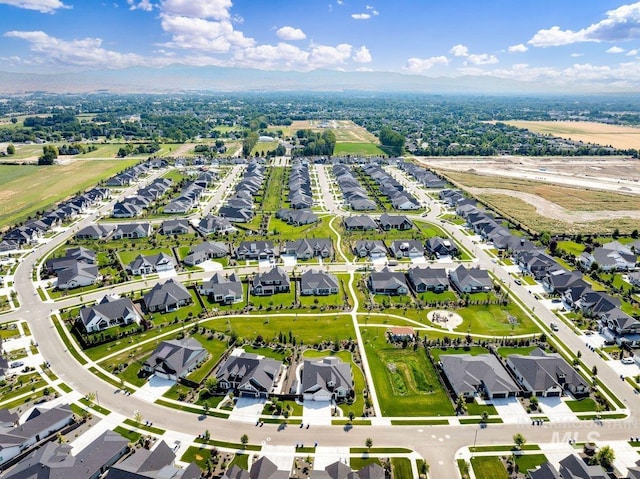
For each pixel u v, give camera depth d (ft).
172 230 557.74
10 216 613.11
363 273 449.06
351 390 276.21
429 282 412.36
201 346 314.14
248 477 208.23
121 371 297.12
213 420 255.09
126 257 485.97
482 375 283.38
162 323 354.54
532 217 625.82
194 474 211.41
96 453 222.07
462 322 358.02
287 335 337.11
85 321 341.41
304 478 217.77
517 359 295.69
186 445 236.63
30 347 320.91
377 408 265.34
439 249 501.15
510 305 385.50
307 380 276.21
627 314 350.84
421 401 271.49
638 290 409.28
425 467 218.38
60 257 469.98
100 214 630.33
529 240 536.83
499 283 428.15
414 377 292.40
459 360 295.07
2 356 303.48
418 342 327.67
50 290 408.67
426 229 578.66
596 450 234.79
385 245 524.11
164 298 377.30
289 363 304.71
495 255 497.46
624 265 458.50
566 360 308.60
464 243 531.91
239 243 524.11
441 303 386.93
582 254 479.41
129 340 331.36
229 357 297.74
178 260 478.59
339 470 213.66
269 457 229.45
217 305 383.65
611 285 420.36
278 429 248.93
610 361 308.60
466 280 412.36
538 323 357.20
